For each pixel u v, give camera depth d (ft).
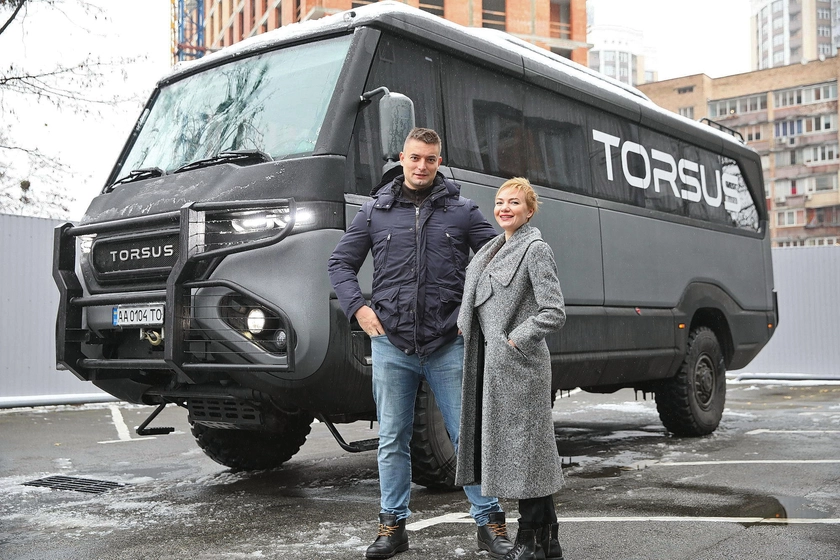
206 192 16.96
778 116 311.27
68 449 26.12
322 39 18.66
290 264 15.87
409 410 13.65
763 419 32.55
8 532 15.16
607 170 25.21
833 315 54.80
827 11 489.26
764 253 33.35
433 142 13.43
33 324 39.37
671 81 318.04
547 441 12.30
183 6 230.48
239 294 16.25
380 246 13.53
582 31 175.11
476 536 14.29
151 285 17.06
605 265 24.08
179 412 37.68
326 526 15.30
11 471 22.06
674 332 26.73
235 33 193.06
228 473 21.53
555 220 22.39
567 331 22.16
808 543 13.66
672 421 27.61
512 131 21.71
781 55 499.92
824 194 305.94
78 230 18.21
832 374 54.60
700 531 14.49
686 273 27.89
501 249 12.65
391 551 13.09
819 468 20.68
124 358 18.11
